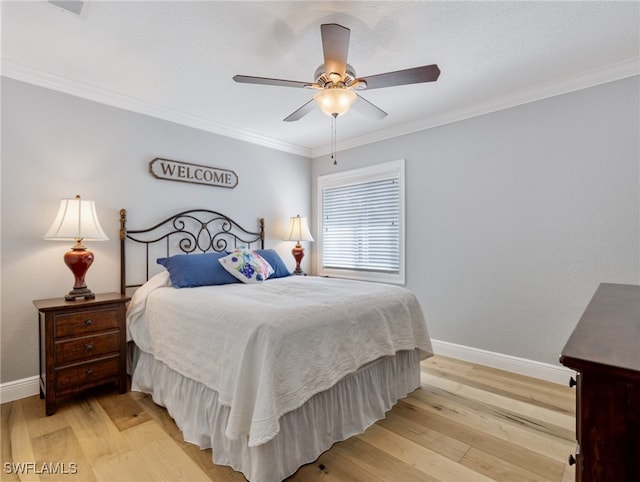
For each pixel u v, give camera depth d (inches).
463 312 122.3
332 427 71.1
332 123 136.3
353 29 75.0
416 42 80.3
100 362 91.0
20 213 92.0
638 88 88.9
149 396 93.4
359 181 156.9
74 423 78.7
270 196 158.9
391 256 145.6
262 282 113.7
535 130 105.7
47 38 78.4
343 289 95.7
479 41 79.9
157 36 77.9
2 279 89.4
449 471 62.7
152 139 118.6
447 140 126.0
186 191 128.3
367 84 73.7
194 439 70.6
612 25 73.8
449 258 126.0
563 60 88.5
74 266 91.3
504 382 102.7
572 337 30.0
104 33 76.5
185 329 78.4
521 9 68.8
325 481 60.4
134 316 98.2
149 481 59.7
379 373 84.7
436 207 129.3
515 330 110.2
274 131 146.3
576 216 98.6
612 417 23.0
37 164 94.7
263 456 56.1
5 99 89.4
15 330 91.0
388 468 63.7
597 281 95.3
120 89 105.7
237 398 57.9
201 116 128.6
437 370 112.3
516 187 109.7
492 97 111.3
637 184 89.4
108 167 108.1
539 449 69.1
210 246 135.5
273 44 81.2
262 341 59.9
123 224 110.3
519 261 109.3
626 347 26.7
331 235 171.3
